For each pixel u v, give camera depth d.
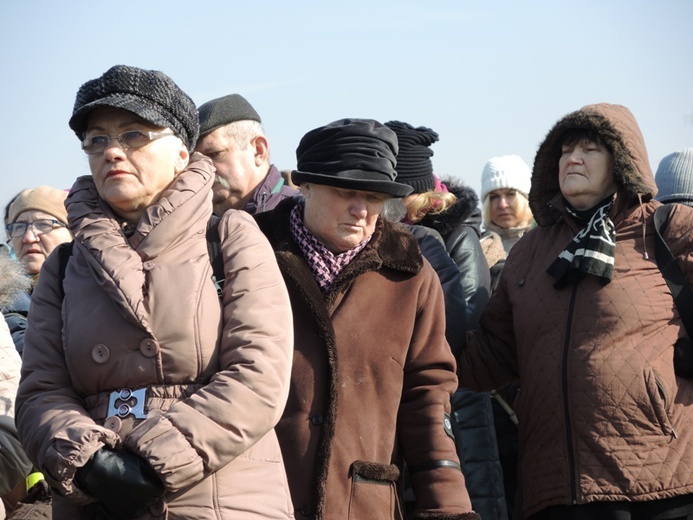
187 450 6.12
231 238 6.95
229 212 7.14
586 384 9.52
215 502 6.35
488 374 10.59
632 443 9.40
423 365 8.55
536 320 10.02
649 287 9.70
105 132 6.91
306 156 8.59
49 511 9.40
